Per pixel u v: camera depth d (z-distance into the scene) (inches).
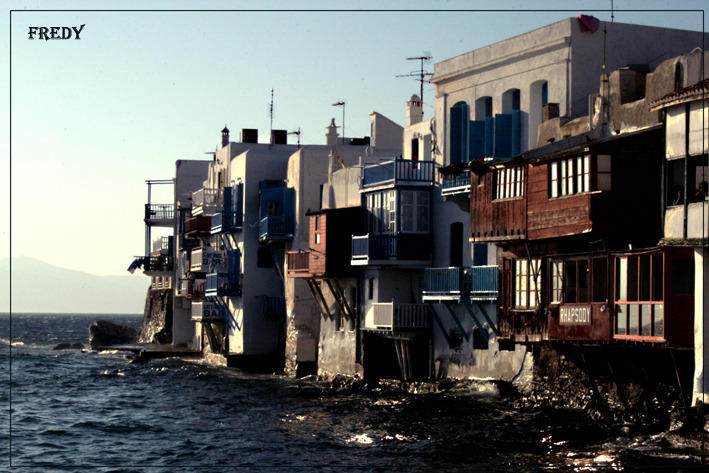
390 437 1323.8
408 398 1676.9
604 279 1206.9
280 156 2534.5
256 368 2476.6
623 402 1255.5
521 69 1585.9
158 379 2301.9
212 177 3016.7
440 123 1801.2
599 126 1358.3
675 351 1132.5
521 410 1444.4
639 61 1531.7
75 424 1577.3
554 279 1309.1
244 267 2502.5
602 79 1360.7
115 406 1808.6
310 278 2188.7
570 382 1376.7
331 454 1246.3
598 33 1502.2
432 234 1828.2
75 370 2645.2
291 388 2025.1
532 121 1563.7
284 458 1236.5
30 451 1346.0
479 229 1476.4
